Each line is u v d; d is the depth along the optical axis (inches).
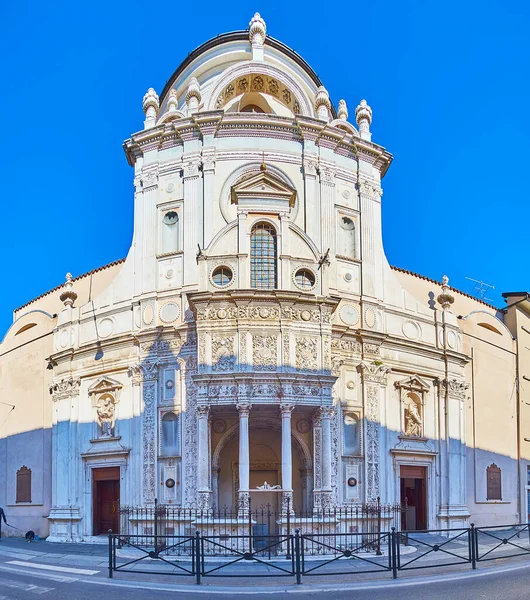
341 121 1457.9
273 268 1230.9
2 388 1752.0
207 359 1165.7
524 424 1763.0
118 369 1359.5
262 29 1523.1
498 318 1813.5
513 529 1584.6
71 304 1498.5
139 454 1285.7
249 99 1567.4
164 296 1318.9
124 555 1101.7
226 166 1355.8
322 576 847.1
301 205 1360.7
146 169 1398.9
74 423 1408.7
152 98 1457.9
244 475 1111.0
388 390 1393.9
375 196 1467.8
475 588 754.2
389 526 1307.8
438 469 1451.8
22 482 1582.2
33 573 896.3
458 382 1518.2
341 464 1285.7
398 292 1469.0
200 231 1328.7
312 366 1183.6
